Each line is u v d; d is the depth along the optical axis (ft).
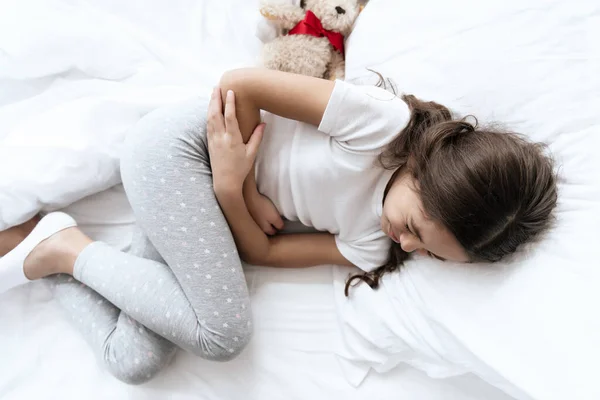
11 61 2.92
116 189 3.09
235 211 2.69
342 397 2.87
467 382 2.86
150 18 3.25
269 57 3.00
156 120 2.67
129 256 2.79
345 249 2.94
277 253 2.97
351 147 2.50
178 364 2.89
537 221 2.42
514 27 2.88
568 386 2.35
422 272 2.80
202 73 3.13
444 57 2.92
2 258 2.73
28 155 2.71
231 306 2.67
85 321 2.83
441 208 2.30
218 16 3.33
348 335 2.92
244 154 2.55
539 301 2.52
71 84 3.02
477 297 2.64
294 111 2.48
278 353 2.93
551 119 2.79
